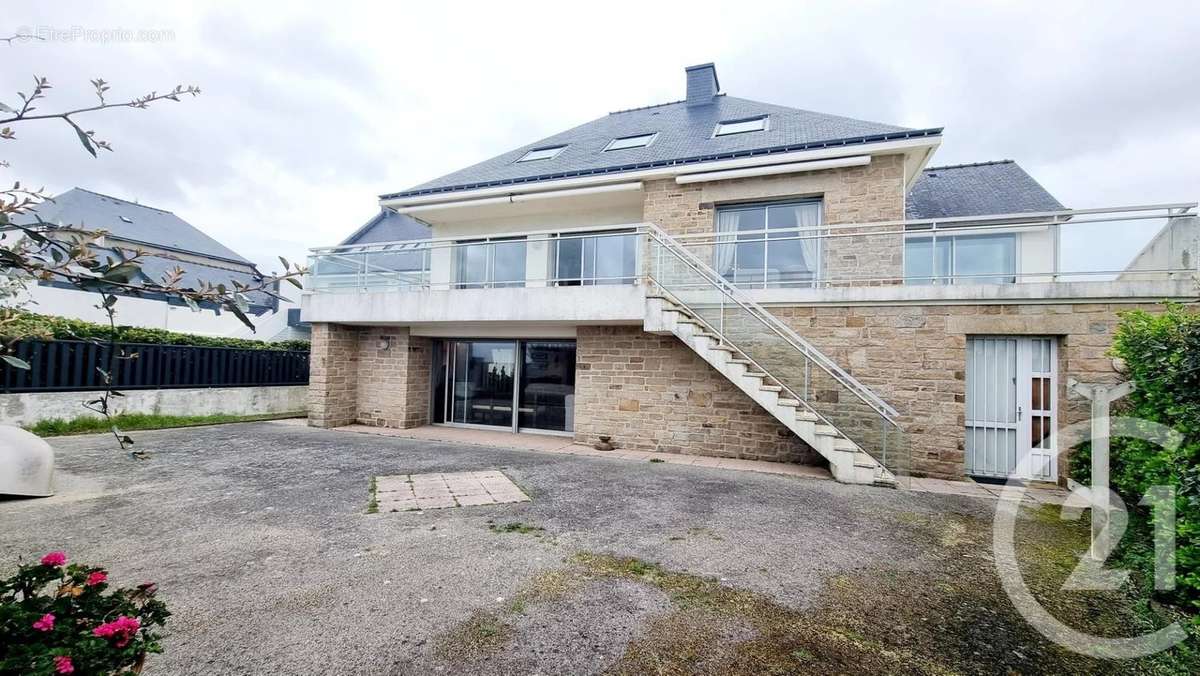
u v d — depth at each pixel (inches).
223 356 491.5
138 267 60.0
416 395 462.9
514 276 380.2
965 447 300.5
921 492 262.5
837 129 416.8
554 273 368.5
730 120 510.0
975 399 305.6
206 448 339.0
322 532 182.9
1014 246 289.9
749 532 193.2
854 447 283.0
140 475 263.1
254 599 131.2
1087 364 276.8
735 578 151.0
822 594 141.9
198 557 157.9
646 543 178.2
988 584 149.9
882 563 165.0
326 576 145.9
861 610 133.3
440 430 445.7
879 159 360.5
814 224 382.6
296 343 602.2
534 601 133.3
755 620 126.7
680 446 362.0
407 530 186.7
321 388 442.3
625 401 378.9
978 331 294.8
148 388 433.4
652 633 119.3
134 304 608.4
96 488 237.6
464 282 396.8
